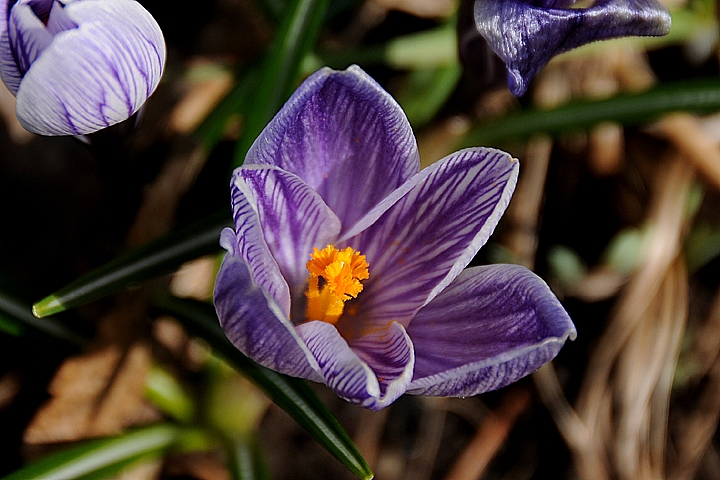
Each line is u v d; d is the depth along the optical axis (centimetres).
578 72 53
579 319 51
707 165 50
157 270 41
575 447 49
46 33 37
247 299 36
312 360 37
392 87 54
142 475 47
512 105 52
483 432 50
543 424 51
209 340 42
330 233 40
